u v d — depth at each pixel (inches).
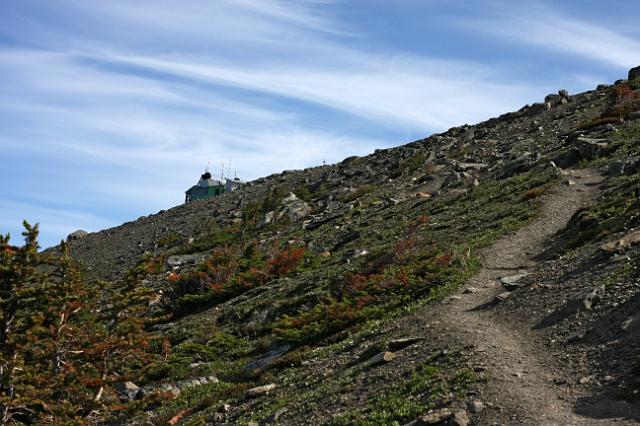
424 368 663.8
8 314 799.7
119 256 2928.2
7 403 728.3
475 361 642.2
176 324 1503.4
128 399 1027.3
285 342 1119.0
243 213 2856.8
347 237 1743.4
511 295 860.6
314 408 694.5
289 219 2437.3
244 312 1395.2
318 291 1327.5
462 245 1230.9
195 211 3503.9
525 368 607.2
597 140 1717.5
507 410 526.3
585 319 684.1
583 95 2906.0
